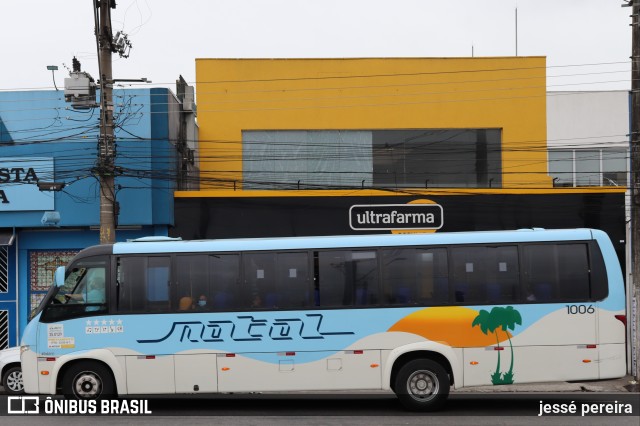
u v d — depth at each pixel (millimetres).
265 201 22281
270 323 13562
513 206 22453
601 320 13531
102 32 18000
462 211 22438
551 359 13453
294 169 24625
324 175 24641
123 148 21266
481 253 13703
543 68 24641
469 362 13438
